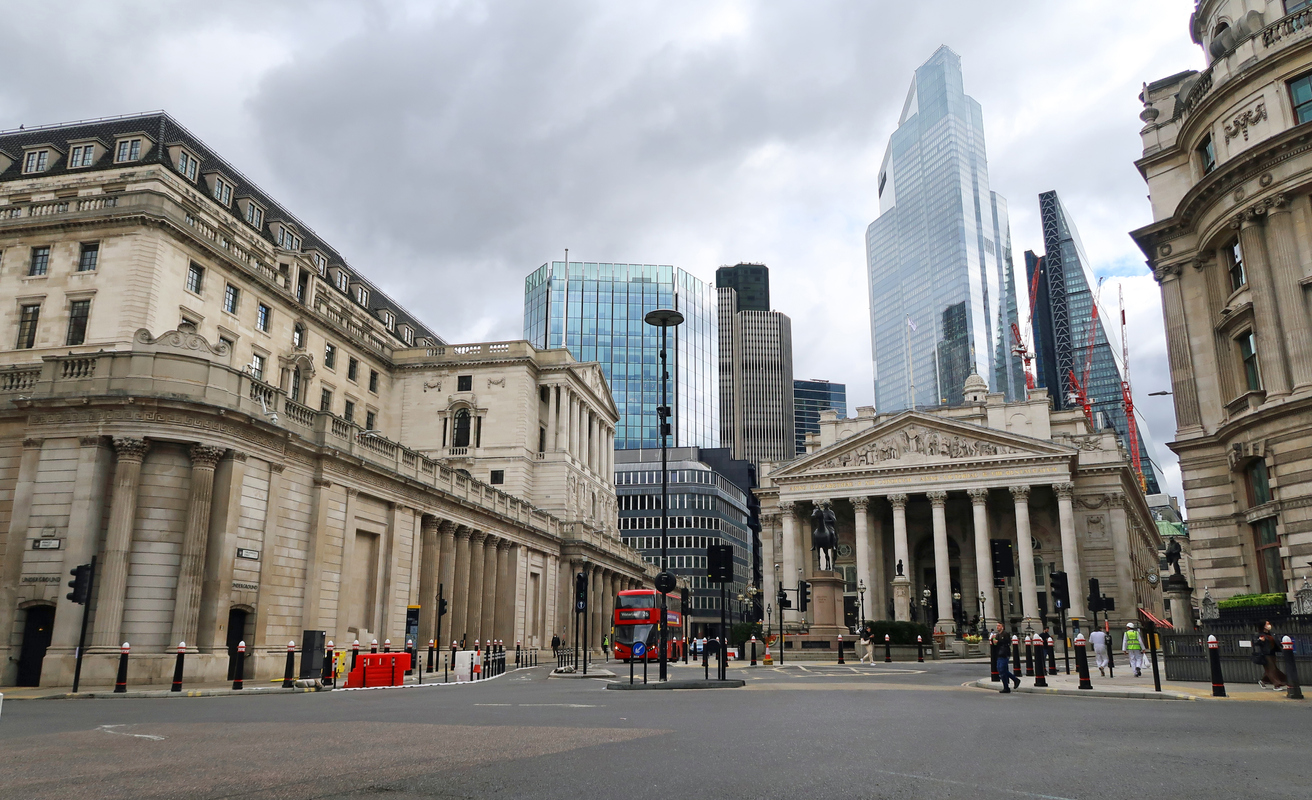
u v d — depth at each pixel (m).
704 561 153.38
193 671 33.16
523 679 38.84
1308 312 33.66
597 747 11.77
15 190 59.31
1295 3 37.88
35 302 52.88
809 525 101.00
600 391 101.56
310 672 35.00
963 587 97.19
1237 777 9.62
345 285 83.25
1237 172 35.97
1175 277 41.34
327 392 72.88
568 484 85.25
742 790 8.66
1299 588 32.59
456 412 83.25
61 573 32.47
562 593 79.06
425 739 12.75
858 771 9.85
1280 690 23.55
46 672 31.19
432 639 49.00
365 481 46.28
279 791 8.60
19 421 34.81
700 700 21.45
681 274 187.62
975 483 87.69
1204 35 44.16
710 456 183.38
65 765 10.35
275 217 73.38
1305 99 34.78
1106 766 10.37
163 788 8.77
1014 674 26.70
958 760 10.78
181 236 55.00
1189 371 40.16
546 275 181.25
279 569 39.12
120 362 34.56
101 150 60.47
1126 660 57.53
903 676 36.59
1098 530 92.56
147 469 34.09
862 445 92.94
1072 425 100.00
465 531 58.88
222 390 35.88
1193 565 39.09
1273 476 34.41
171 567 33.84
